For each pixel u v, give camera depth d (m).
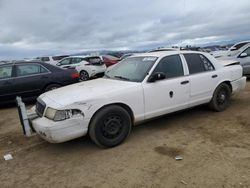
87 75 15.03
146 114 4.48
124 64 5.38
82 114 3.87
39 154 4.21
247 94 7.42
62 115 3.78
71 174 3.47
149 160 3.68
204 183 3.02
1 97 7.63
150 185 3.06
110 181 3.22
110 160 3.77
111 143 4.13
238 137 4.29
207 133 4.55
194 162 3.53
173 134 4.61
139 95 4.35
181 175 3.22
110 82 4.70
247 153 3.70
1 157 4.21
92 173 3.45
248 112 5.61
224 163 3.44
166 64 4.83
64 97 4.06
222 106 5.74
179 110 4.96
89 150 4.17
